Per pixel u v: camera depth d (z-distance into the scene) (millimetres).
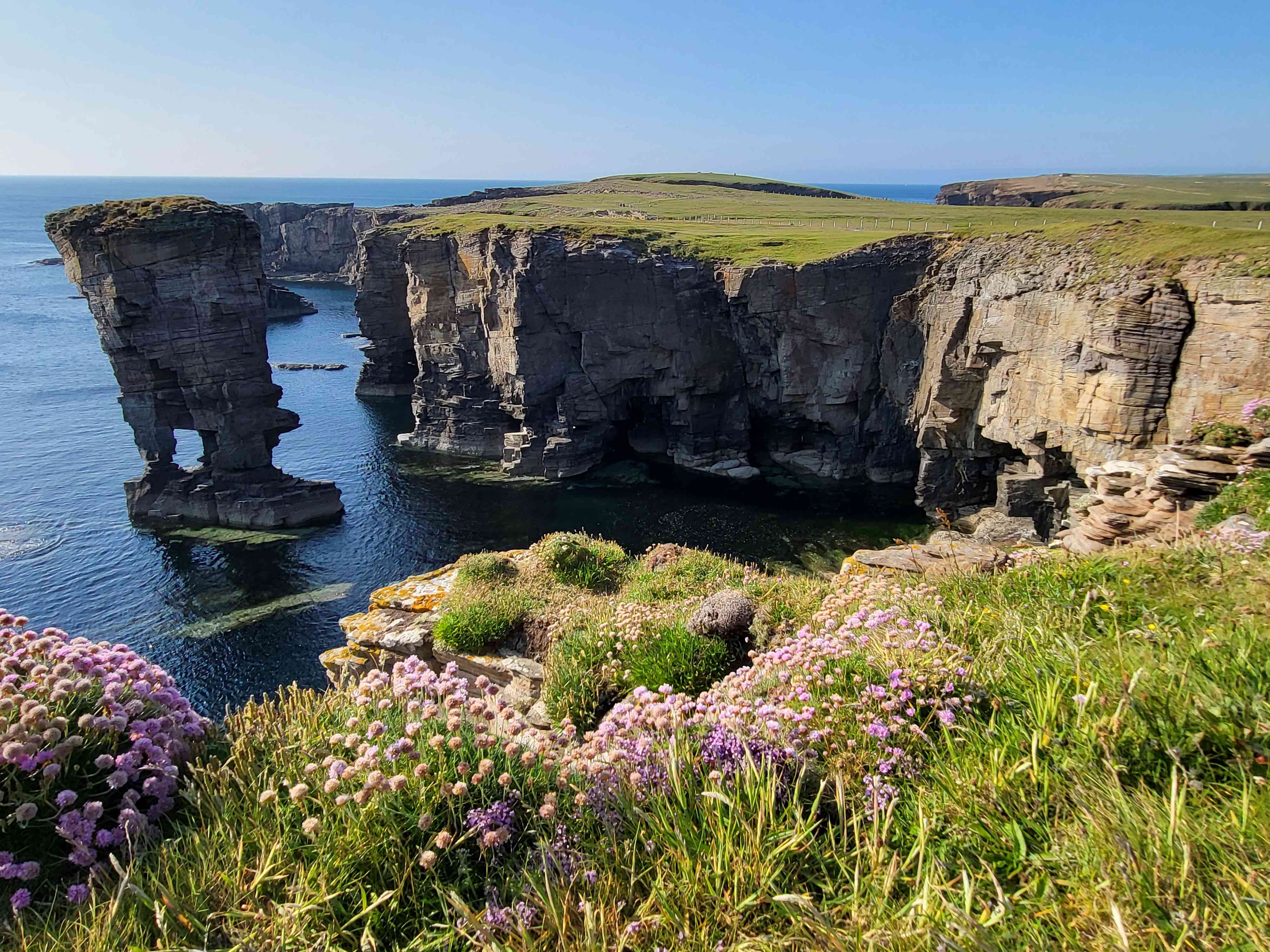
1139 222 44812
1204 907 3293
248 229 56312
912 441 63812
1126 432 39000
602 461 71812
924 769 5090
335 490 58594
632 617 12102
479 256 70625
